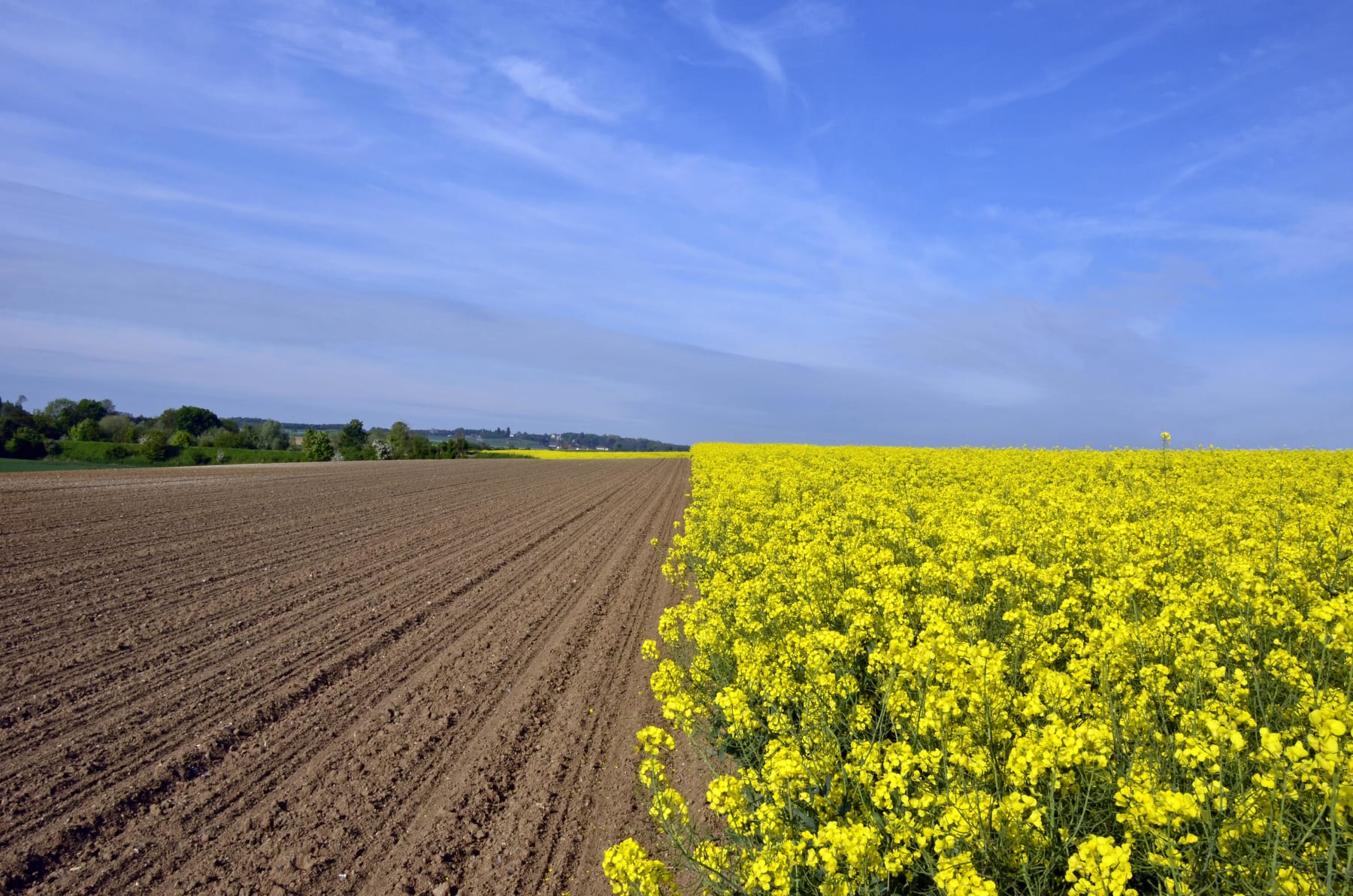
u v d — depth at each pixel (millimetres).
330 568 13531
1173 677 5027
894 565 8016
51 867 4730
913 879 3764
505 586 12930
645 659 9133
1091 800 3838
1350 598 4695
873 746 4352
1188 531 8445
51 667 7953
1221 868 3186
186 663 8312
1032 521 9953
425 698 7734
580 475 46750
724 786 3865
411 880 4754
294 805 5590
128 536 15414
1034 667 5266
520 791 5918
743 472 25469
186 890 4586
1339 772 2818
